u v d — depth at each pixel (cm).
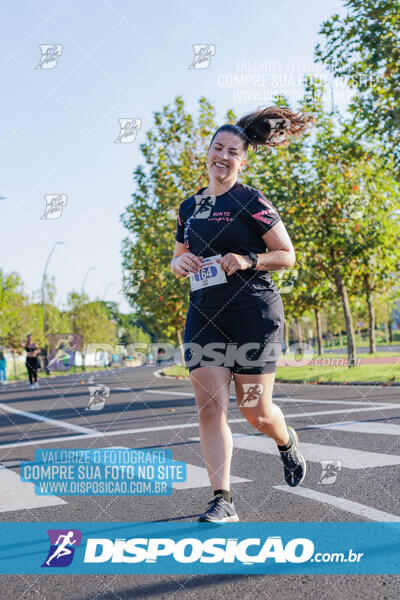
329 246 1686
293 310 2419
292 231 1652
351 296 2458
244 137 338
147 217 1709
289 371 1825
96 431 767
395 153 1107
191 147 1627
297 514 341
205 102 1609
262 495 389
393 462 455
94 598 246
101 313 4547
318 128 1512
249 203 331
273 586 247
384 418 696
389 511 333
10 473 517
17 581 270
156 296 1889
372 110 1073
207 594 243
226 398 329
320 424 685
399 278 1881
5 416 1107
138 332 4506
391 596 228
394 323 5616
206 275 325
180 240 365
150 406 1087
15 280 4550
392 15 1007
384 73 1045
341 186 1585
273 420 345
